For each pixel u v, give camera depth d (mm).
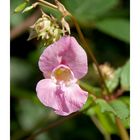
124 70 333
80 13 385
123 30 390
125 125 332
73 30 387
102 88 323
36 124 396
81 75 273
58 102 271
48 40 281
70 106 271
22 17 399
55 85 273
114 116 329
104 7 390
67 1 381
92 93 320
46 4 288
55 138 400
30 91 401
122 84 332
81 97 272
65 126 402
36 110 399
